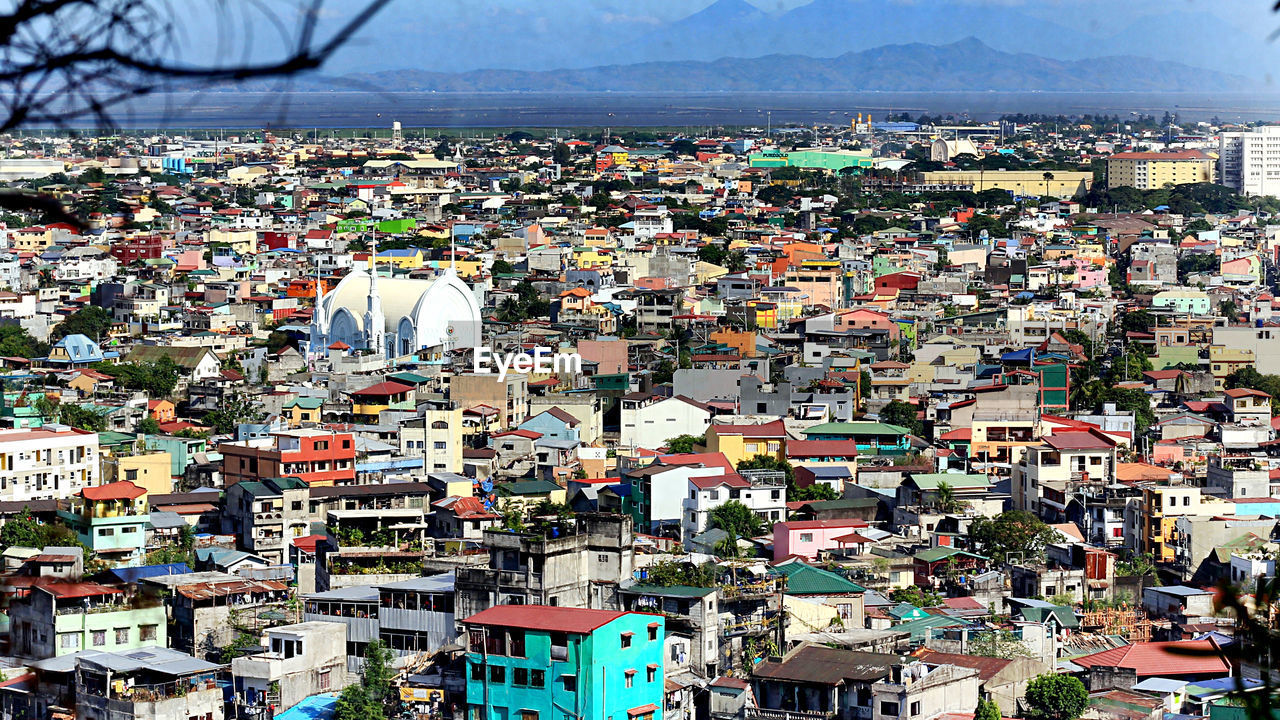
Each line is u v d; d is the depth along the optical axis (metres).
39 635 175.50
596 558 180.38
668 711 164.50
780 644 181.75
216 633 181.88
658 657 160.88
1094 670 173.88
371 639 179.00
